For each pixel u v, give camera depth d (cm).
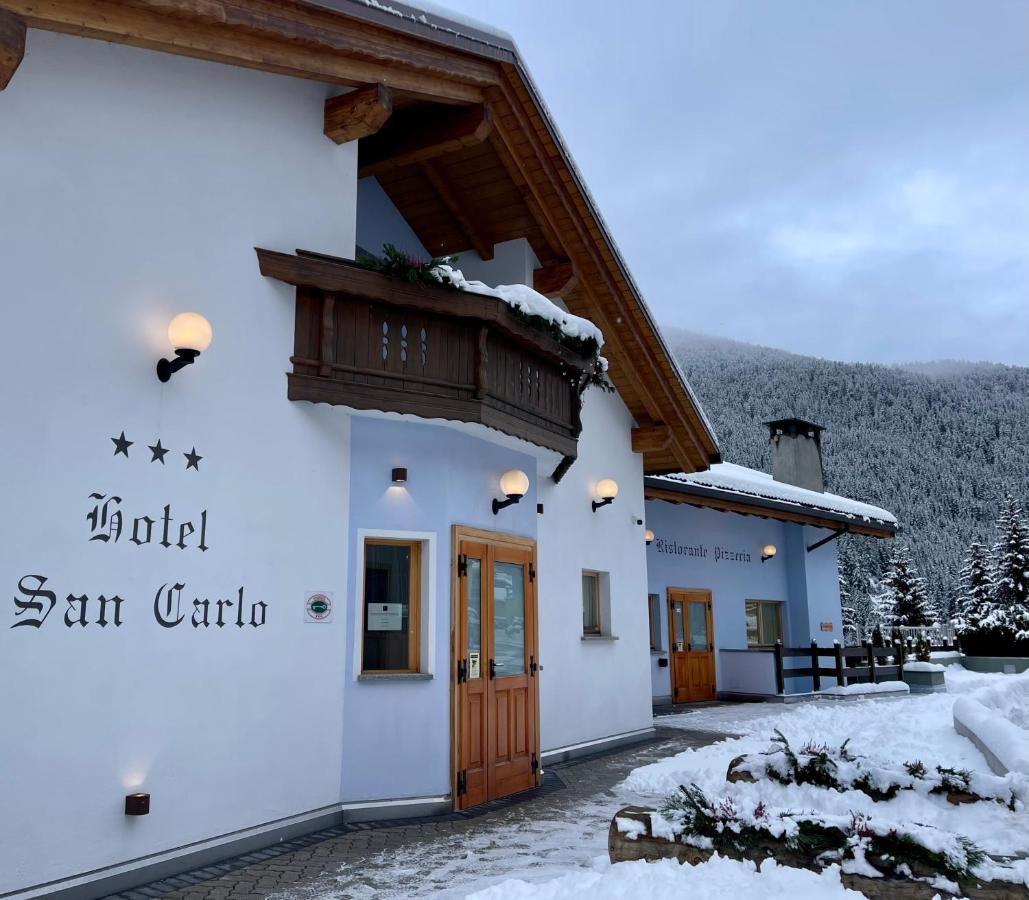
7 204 544
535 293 873
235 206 687
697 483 1694
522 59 896
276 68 691
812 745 626
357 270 730
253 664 659
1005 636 2631
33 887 507
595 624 1225
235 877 574
